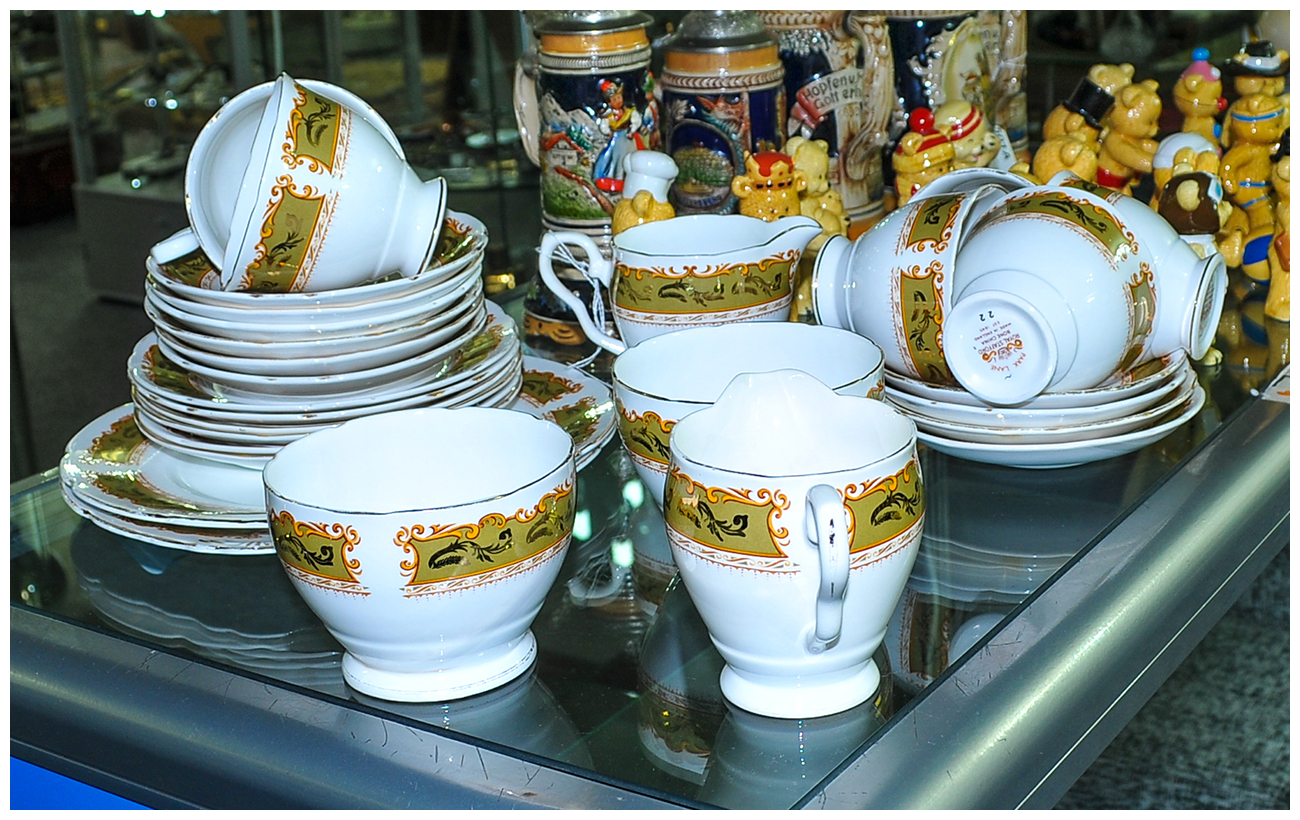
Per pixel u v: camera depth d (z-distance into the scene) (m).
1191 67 1.06
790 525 0.50
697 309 0.78
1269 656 1.55
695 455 0.56
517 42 1.27
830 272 0.78
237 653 0.61
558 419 0.80
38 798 0.61
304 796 0.53
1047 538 0.70
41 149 3.35
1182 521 0.70
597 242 0.96
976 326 0.70
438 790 0.51
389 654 0.55
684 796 0.50
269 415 0.69
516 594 0.54
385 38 2.33
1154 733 1.46
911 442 0.53
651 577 0.68
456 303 0.76
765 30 1.02
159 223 2.94
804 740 0.53
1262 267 1.01
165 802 0.57
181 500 0.70
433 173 1.59
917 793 0.50
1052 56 1.69
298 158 0.68
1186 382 0.78
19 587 0.68
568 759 0.52
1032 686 0.57
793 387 0.57
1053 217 0.71
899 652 0.59
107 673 0.60
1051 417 0.71
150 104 2.87
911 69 1.06
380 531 0.51
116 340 2.84
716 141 0.99
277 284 0.71
